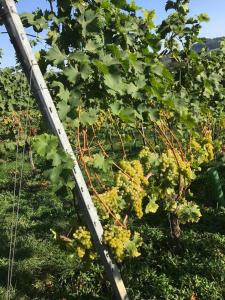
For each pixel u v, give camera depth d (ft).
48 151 3.71
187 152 6.96
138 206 4.98
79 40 4.19
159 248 6.73
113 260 4.45
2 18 3.64
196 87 7.04
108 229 4.44
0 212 9.52
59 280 6.00
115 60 4.10
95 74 4.20
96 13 4.10
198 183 9.11
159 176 5.80
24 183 11.93
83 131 4.43
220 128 9.75
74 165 3.83
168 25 6.40
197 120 7.22
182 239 6.84
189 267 5.95
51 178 3.77
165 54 6.62
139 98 4.65
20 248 7.23
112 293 5.54
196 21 6.48
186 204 6.27
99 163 4.39
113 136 14.12
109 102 4.45
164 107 5.73
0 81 13.94
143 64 4.80
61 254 6.82
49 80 4.17
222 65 8.54
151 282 5.68
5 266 6.65
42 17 4.03
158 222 7.75
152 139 13.02
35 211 9.27
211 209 8.12
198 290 5.42
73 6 4.06
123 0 4.51
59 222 8.25
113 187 4.79
